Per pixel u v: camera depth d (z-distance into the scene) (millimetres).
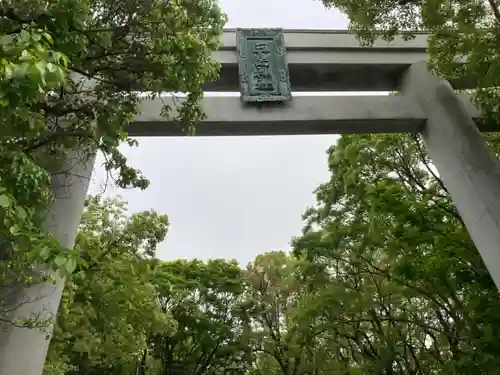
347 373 24875
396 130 13586
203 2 7473
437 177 15812
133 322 15312
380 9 11266
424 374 20125
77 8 5953
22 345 8062
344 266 19703
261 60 13609
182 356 29109
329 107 13141
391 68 14383
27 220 4914
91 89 8500
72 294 13312
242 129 12859
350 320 19750
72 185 9688
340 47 14367
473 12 10055
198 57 7500
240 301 29406
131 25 7102
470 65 10211
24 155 5148
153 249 15414
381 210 14367
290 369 28312
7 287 8039
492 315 12508
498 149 14445
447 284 14555
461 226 14836
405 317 18953
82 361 20828
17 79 4113
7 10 5676
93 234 14711
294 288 28375
